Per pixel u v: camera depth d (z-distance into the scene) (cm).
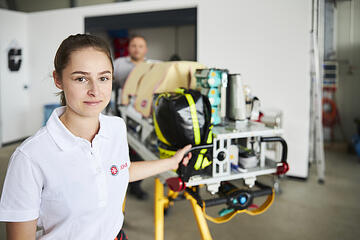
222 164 157
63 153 80
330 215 276
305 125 349
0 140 488
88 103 79
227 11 370
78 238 84
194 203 167
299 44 339
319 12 362
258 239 236
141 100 233
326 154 486
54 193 79
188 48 620
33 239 80
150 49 648
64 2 556
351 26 518
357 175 385
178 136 152
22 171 75
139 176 113
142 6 424
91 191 83
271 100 363
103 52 80
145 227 252
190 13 394
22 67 526
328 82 545
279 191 325
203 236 163
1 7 568
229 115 182
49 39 511
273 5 346
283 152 165
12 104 512
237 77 176
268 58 357
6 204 75
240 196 157
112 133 94
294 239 236
